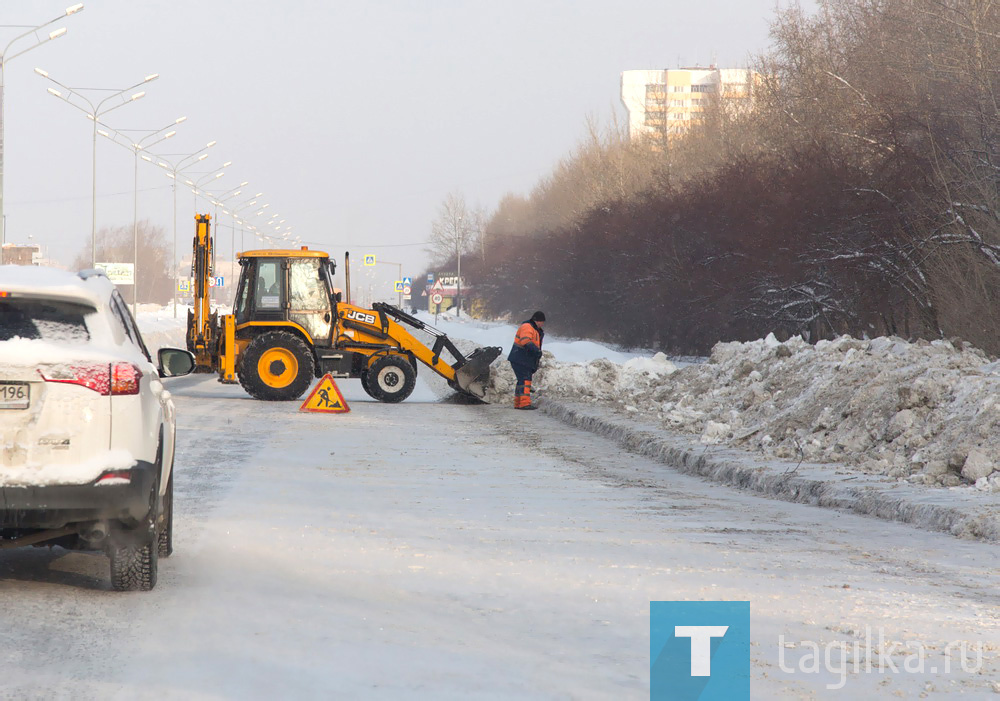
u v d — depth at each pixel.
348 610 18.66
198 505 29.94
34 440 17.78
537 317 70.56
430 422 59.34
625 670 15.42
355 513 29.27
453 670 15.17
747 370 59.06
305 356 70.69
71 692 13.80
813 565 23.44
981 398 37.25
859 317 92.44
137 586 19.56
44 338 18.33
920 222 82.19
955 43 83.31
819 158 96.00
